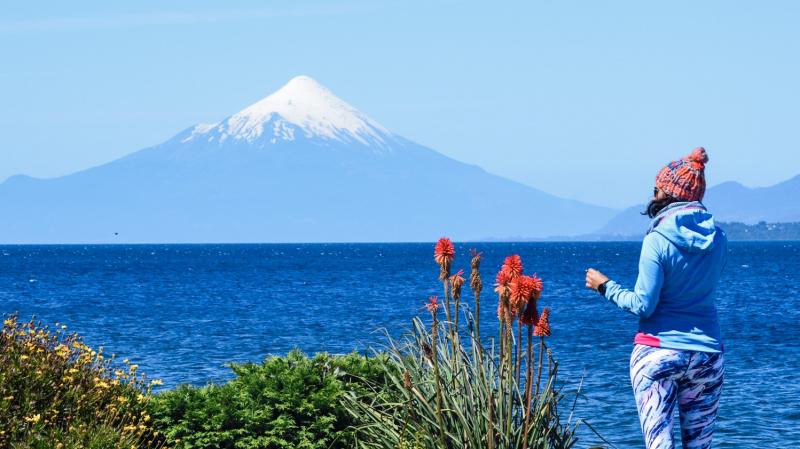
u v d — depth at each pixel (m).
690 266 7.43
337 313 50.97
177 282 90.50
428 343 8.98
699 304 7.52
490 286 72.94
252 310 53.44
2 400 8.88
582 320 46.81
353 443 9.75
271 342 36.03
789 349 34.09
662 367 7.46
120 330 40.81
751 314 52.09
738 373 27.33
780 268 133.38
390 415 9.24
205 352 32.72
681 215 7.46
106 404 9.66
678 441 17.47
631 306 7.52
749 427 19.25
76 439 8.63
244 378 10.43
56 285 83.94
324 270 125.31
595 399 21.69
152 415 9.92
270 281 92.62
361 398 10.07
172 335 38.84
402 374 9.26
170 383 25.23
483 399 8.30
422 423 8.59
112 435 8.79
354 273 114.12
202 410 9.77
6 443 8.54
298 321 45.81
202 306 56.88
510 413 7.98
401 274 110.44
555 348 33.75
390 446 8.84
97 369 10.27
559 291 74.62
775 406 21.41
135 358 30.78
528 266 143.62
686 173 7.59
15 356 9.56
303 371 10.24
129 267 139.88
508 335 8.09
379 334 36.81
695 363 7.45
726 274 111.69
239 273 114.75
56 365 9.89
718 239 7.52
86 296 67.31
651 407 7.52
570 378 25.23
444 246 8.62
